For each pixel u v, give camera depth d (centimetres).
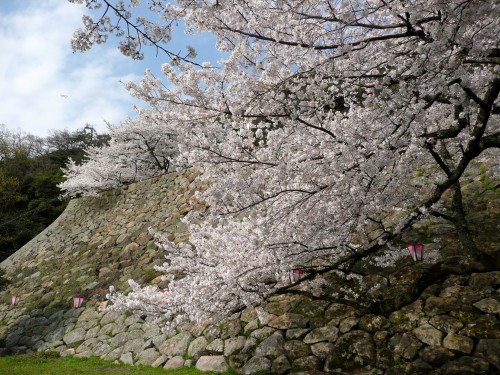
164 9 274
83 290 988
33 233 1906
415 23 266
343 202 376
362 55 321
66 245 1325
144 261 987
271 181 353
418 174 631
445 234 578
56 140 3588
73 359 720
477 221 574
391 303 425
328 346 492
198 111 334
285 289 465
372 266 586
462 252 521
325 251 461
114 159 1553
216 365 544
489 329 412
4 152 2930
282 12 291
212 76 316
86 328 826
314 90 320
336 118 387
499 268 403
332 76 325
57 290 1055
